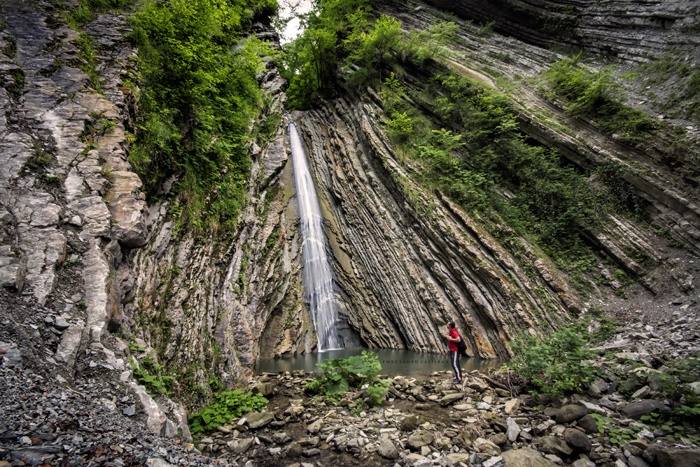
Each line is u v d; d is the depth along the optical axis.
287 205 20.78
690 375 6.98
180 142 10.91
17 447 3.15
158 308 7.97
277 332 15.77
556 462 5.26
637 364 8.16
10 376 4.01
